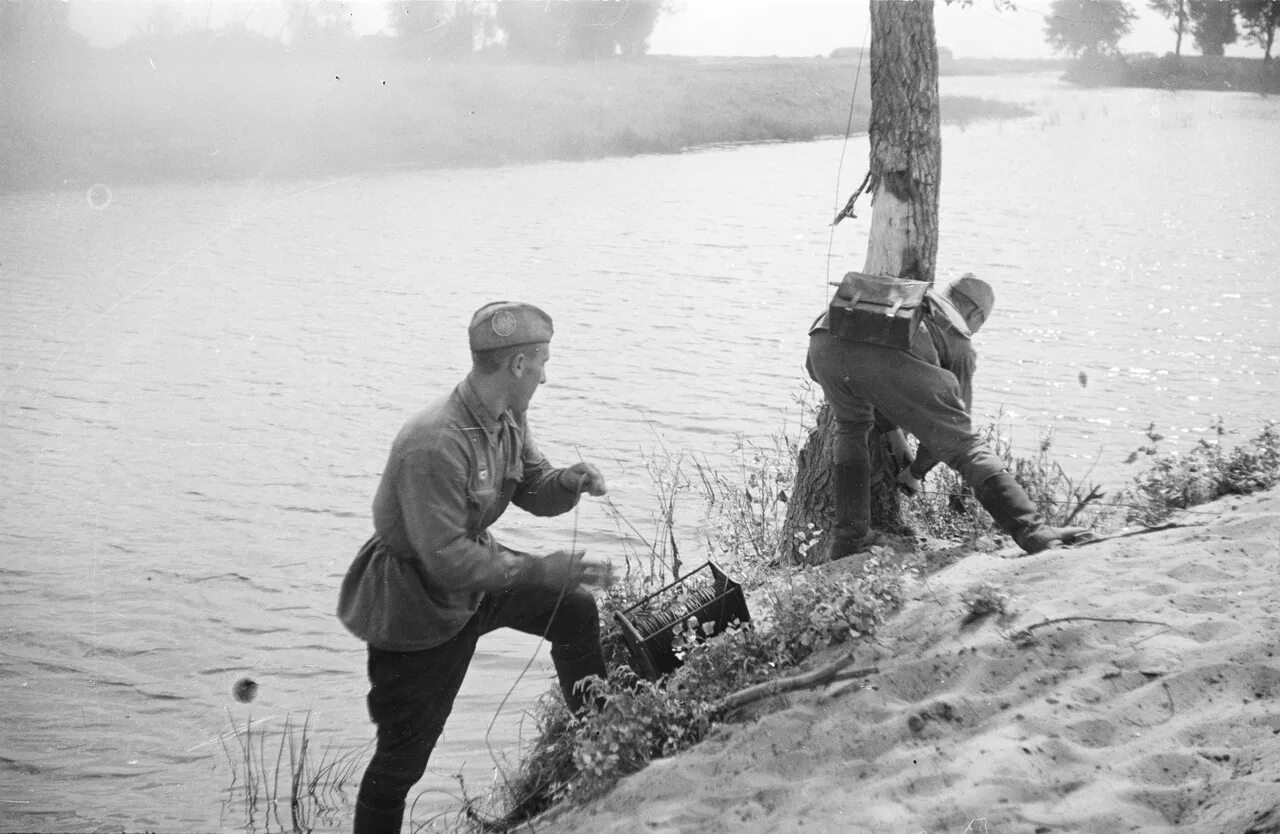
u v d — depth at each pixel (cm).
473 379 402
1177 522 520
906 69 588
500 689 625
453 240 2350
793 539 626
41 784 522
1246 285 1792
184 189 2994
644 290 1845
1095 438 1068
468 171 3625
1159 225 2444
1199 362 1342
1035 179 3406
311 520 884
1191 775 339
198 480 966
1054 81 8812
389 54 4116
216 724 584
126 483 958
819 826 346
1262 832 296
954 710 389
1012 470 668
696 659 442
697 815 371
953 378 521
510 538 831
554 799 439
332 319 1611
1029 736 365
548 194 3112
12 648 664
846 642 445
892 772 366
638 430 1115
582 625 441
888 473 604
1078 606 429
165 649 669
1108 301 1695
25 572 772
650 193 3145
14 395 1215
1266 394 1211
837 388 543
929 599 459
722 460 1013
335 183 3247
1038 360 1362
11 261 2022
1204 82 7150
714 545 763
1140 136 4891
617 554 791
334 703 609
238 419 1143
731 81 5619
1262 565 452
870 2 594
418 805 498
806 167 3822
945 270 1969
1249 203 2764
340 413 1170
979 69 10569
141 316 1612
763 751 394
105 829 482
